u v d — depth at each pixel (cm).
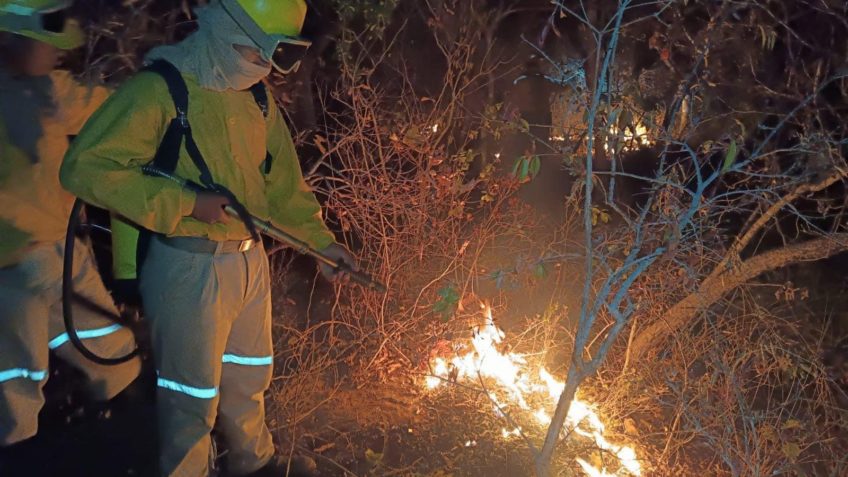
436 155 506
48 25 328
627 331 488
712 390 420
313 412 439
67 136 345
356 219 520
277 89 521
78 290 367
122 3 428
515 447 416
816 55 482
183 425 313
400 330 472
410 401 454
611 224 526
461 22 602
